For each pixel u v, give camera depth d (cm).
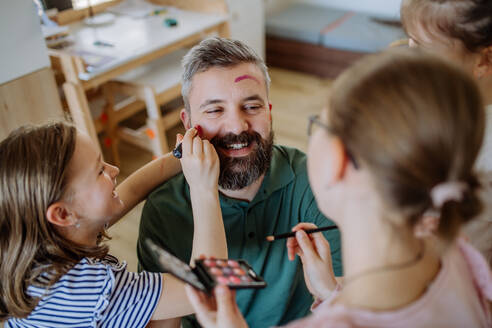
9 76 183
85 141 80
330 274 78
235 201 101
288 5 439
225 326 56
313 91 363
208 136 98
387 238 47
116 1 302
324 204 52
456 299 50
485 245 85
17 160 73
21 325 81
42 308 77
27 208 75
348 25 383
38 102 197
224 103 95
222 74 94
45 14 236
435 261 52
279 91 362
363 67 46
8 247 76
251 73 96
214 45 96
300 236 80
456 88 43
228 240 104
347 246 51
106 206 83
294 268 107
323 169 48
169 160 110
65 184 76
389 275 48
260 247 105
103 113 255
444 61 45
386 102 42
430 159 41
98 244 95
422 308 47
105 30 261
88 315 79
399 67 43
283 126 315
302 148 291
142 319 83
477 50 77
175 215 104
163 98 242
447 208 46
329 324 45
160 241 104
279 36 390
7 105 186
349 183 47
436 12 75
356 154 44
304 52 381
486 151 81
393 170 42
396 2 396
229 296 58
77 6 276
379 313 46
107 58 221
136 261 206
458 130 42
